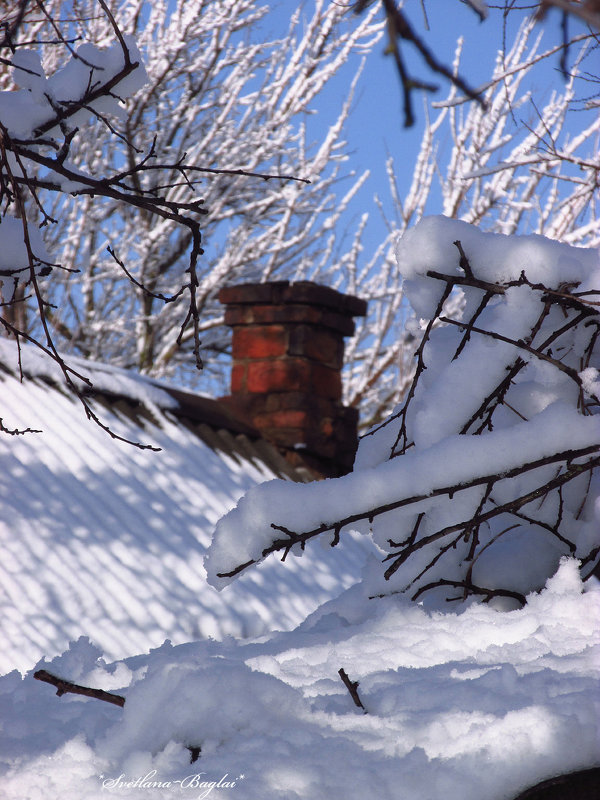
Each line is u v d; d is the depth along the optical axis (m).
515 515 5.60
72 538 11.31
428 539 4.84
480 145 23.59
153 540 12.01
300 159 27.09
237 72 26.23
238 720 3.64
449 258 5.25
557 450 4.77
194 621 10.88
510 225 23.73
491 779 3.23
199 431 15.91
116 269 26.80
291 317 17.34
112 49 5.51
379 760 3.38
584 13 1.50
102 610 10.36
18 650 9.39
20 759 3.69
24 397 13.53
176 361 28.05
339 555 14.23
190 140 26.30
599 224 15.70
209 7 25.22
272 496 5.00
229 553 5.08
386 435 5.90
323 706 3.84
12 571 10.41
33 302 25.25
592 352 5.53
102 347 27.02
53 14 18.39
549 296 5.00
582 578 5.55
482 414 5.17
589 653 4.11
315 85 26.45
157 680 3.75
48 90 5.36
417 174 26.78
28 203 22.75
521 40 16.19
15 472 12.02
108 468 13.12
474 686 3.75
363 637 4.80
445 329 5.74
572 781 3.21
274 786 3.27
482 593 5.52
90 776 3.50
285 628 11.57
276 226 27.06
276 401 17.30
